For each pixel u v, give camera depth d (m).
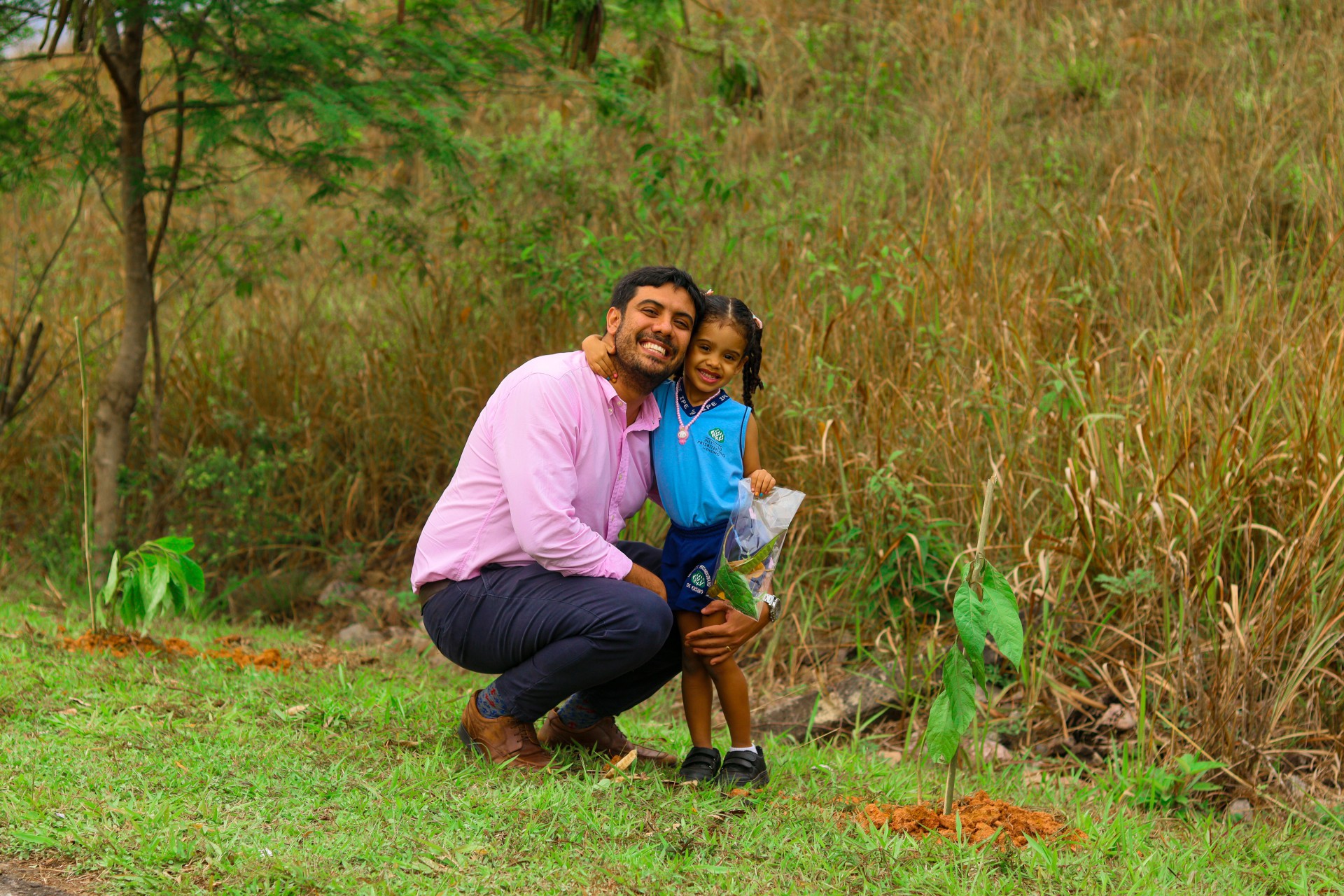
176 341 7.42
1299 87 7.41
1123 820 3.13
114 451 6.20
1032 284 5.97
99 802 2.64
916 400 5.36
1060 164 7.27
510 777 3.04
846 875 2.53
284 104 5.21
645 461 3.27
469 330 7.14
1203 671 4.12
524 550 3.10
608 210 7.03
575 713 3.41
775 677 4.89
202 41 5.46
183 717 3.37
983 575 2.69
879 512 4.96
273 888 2.26
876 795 3.22
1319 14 8.04
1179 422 4.85
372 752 3.13
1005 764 4.05
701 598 3.18
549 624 3.07
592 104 7.31
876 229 6.59
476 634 3.20
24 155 5.81
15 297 8.66
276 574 6.40
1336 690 4.19
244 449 7.08
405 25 5.99
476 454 3.23
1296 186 6.54
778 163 8.35
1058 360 5.63
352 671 4.39
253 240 7.39
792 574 5.18
